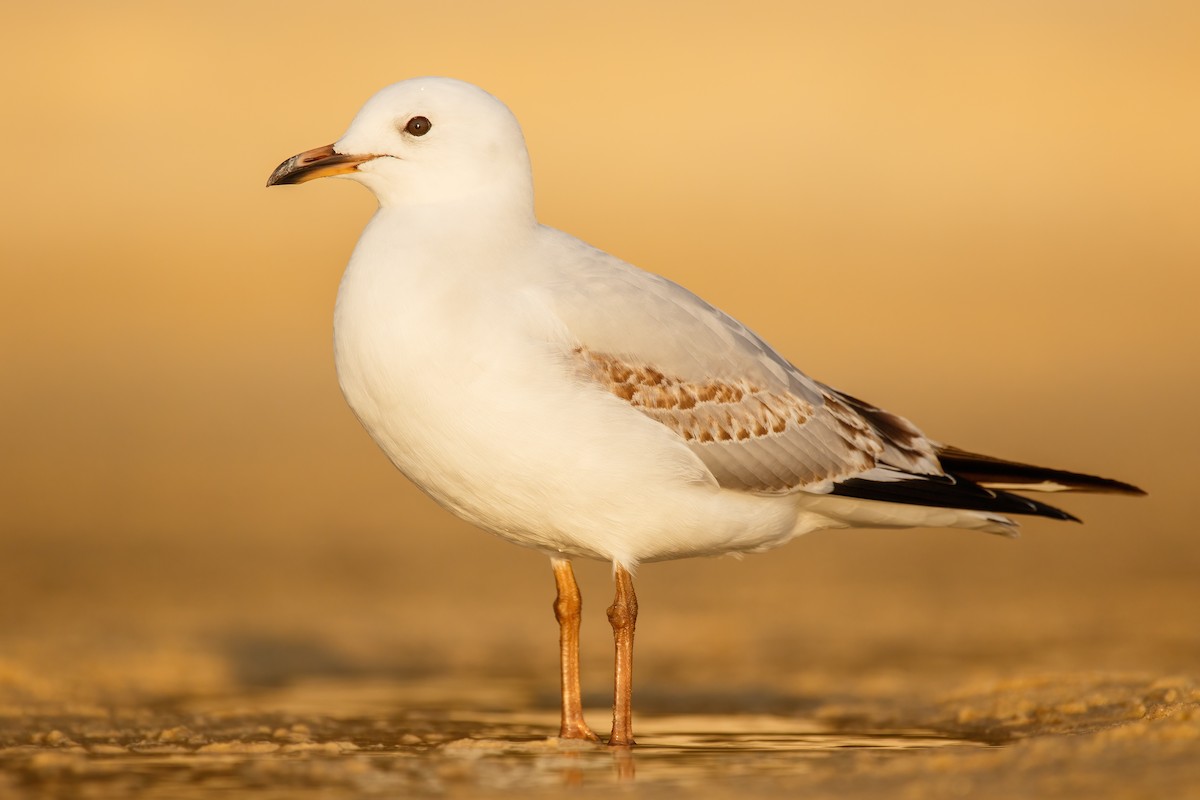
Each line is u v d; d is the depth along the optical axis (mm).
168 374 29438
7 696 11844
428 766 8680
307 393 28844
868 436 10484
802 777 8078
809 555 20234
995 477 10953
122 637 15398
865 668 13734
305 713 11328
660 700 12227
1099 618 16406
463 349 9117
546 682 13234
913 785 7582
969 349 31297
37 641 14906
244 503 22984
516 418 9125
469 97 9648
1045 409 27609
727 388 9828
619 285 9641
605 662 14258
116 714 11086
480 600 17828
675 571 19297
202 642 15195
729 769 8516
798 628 15984
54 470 24422
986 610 16953
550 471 9250
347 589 18406
